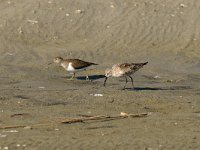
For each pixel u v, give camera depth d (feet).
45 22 90.07
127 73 63.72
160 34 88.63
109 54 82.33
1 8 93.40
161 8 94.63
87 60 79.61
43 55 81.00
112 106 52.75
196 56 82.12
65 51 82.69
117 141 39.45
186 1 96.99
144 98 56.80
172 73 74.43
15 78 68.44
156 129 43.34
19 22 89.76
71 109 50.83
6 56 80.02
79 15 91.71
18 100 54.49
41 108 51.03
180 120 46.73
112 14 92.27
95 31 88.84
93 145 38.40
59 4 94.32
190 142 39.45
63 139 39.78
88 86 65.31
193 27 90.38
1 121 45.65
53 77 70.28
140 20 91.25
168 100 56.13
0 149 37.27
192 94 60.54
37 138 39.99
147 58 81.05
